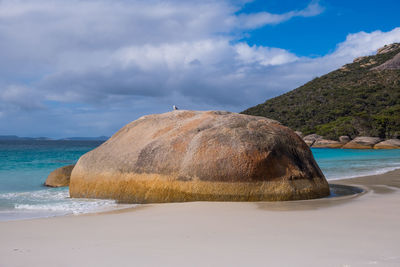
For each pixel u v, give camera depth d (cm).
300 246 395
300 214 600
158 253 384
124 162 893
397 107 6344
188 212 656
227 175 783
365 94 7694
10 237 489
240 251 382
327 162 2236
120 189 872
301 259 347
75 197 951
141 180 848
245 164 784
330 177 1415
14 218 698
